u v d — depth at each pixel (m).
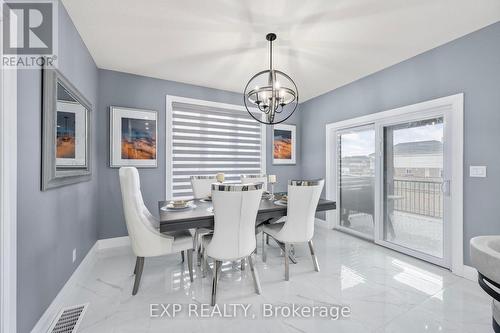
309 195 2.24
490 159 2.10
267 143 4.41
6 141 1.17
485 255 0.69
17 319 1.28
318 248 3.09
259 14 2.01
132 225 1.96
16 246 1.25
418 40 2.40
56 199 1.76
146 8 1.93
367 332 1.53
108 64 2.94
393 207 3.07
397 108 2.91
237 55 2.74
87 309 1.77
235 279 2.24
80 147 2.24
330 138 4.01
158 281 2.20
